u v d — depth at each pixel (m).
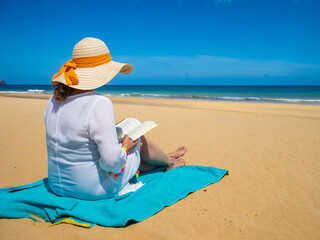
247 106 17.20
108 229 2.07
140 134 2.41
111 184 2.29
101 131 1.95
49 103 2.22
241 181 3.21
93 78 2.03
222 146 4.96
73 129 1.99
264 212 2.46
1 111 8.91
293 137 5.76
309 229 2.19
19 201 2.29
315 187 3.05
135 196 2.51
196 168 3.42
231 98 28.98
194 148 4.82
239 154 4.45
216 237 2.04
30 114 8.38
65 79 1.94
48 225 2.13
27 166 3.65
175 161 3.52
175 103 19.67
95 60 2.06
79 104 1.98
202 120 8.20
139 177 3.06
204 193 2.83
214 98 29.06
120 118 8.38
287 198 2.76
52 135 2.12
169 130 6.45
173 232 2.08
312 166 3.81
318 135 5.99
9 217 2.23
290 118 9.16
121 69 2.40
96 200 2.31
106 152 1.98
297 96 34.00
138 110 10.91
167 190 2.72
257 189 2.98
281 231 2.15
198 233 2.09
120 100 23.17
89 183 2.17
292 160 4.10
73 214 2.11
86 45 2.03
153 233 2.05
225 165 3.86
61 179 2.23
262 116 9.77
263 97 31.47
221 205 2.58
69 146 2.06
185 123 7.55
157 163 3.11
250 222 2.28
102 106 1.97
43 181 2.74
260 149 4.76
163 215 2.34
